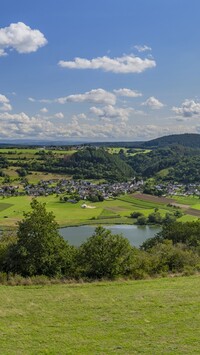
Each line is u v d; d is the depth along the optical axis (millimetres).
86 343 14836
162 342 14758
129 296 21641
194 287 23859
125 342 14859
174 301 20297
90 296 21891
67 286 25047
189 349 14055
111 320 17453
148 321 17188
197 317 17594
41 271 29422
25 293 22812
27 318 17859
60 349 14297
